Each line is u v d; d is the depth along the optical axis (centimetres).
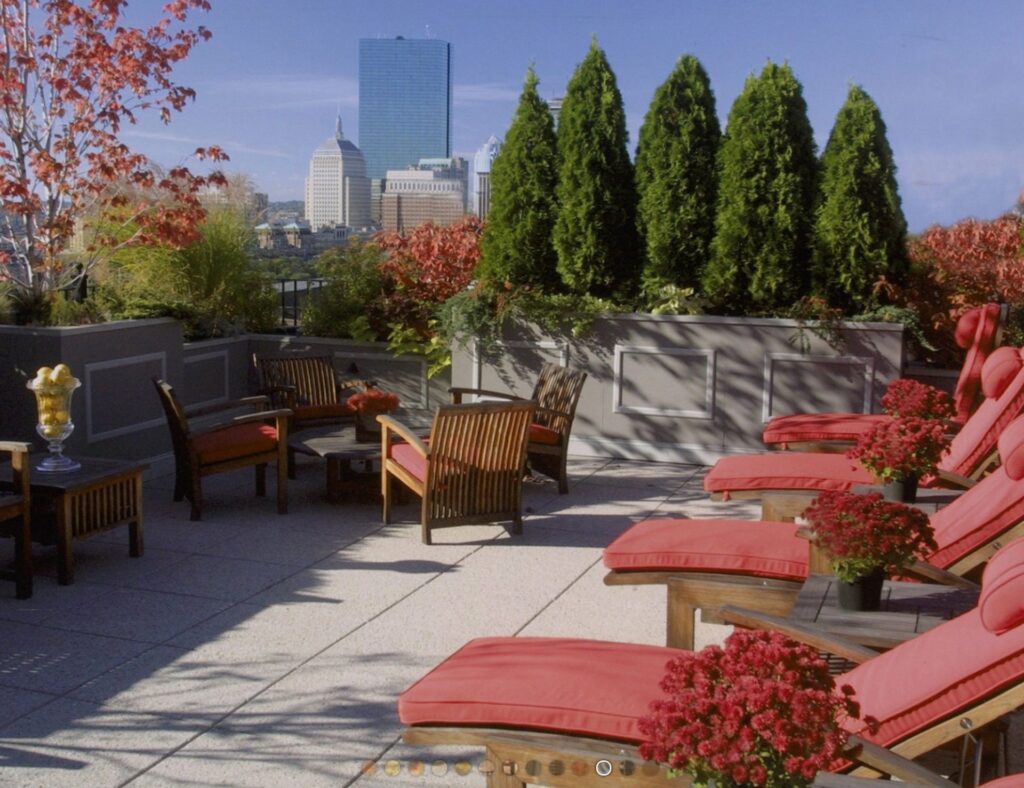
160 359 792
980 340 657
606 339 827
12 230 818
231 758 346
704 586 386
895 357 769
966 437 530
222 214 935
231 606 493
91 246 823
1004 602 240
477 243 961
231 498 702
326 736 362
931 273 847
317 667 421
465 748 354
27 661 425
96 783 329
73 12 788
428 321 930
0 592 510
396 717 377
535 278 867
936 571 363
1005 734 313
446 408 578
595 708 266
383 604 497
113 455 749
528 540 609
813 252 797
